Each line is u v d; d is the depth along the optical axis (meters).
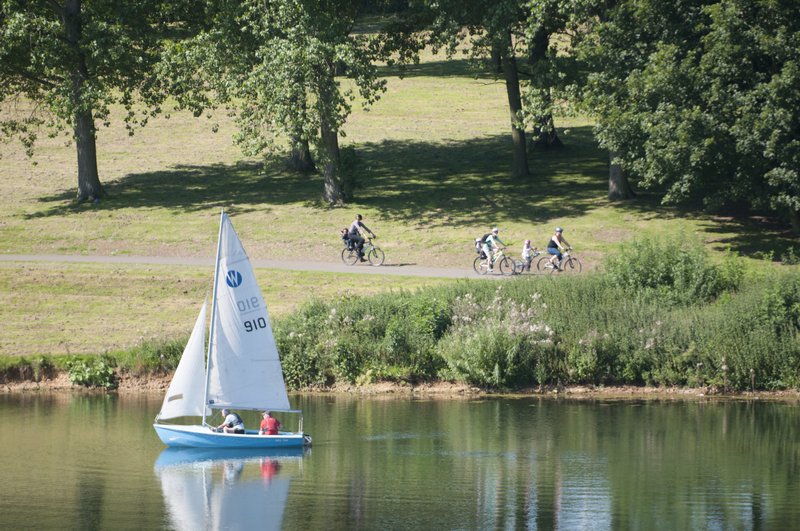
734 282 93.12
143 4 133.88
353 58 122.12
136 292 103.94
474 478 57.84
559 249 105.75
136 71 138.88
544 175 150.00
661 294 91.69
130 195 146.00
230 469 60.19
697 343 84.56
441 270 110.31
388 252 118.19
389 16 152.38
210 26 142.25
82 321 95.25
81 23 135.12
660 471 59.28
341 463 61.44
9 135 144.00
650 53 115.44
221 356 65.31
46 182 154.75
